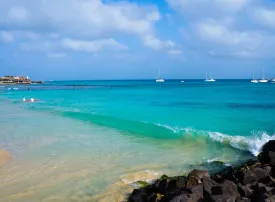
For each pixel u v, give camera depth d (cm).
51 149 1619
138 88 9800
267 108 3238
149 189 972
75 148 1644
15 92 7819
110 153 1544
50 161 1394
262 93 6019
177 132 2047
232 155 1490
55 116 2995
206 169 1263
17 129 2236
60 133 2081
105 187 1071
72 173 1226
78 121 2652
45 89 9606
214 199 779
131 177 1165
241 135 1888
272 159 1120
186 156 1486
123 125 2398
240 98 4653
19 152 1552
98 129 2245
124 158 1451
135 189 988
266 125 2222
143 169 1270
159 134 2017
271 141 1281
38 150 1595
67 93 7162
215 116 2730
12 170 1260
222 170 1135
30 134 2039
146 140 1856
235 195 835
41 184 1104
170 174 1199
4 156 1467
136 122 2484
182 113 2981
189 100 4434
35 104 4350
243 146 1634
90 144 1745
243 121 2423
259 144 1650
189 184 919
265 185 901
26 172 1237
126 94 6369
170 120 2572
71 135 2012
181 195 794
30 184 1104
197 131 2045
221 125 2270
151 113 3039
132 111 3241
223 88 8956
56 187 1076
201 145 1709
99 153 1542
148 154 1526
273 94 5647
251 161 1214
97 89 9350
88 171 1251
